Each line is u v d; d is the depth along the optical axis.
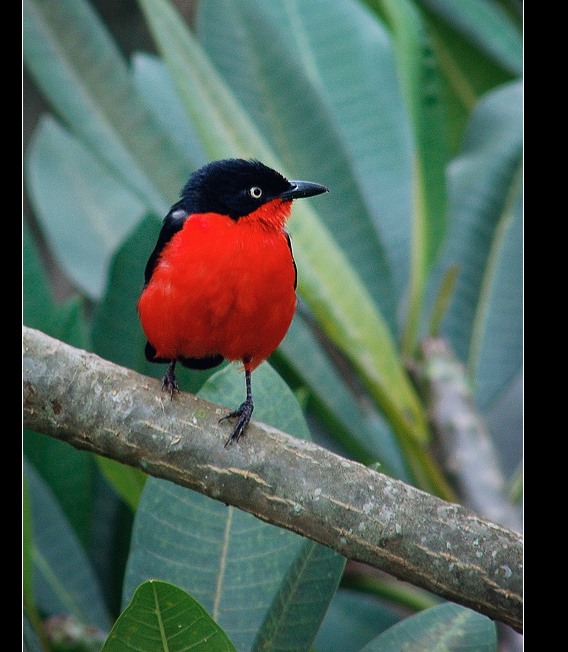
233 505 5.31
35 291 7.79
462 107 10.91
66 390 5.45
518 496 8.14
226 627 5.57
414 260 8.69
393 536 4.96
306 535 5.14
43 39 8.34
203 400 5.45
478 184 9.60
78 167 10.38
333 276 7.73
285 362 8.52
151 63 10.16
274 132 9.09
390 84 10.41
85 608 7.05
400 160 10.02
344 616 8.48
